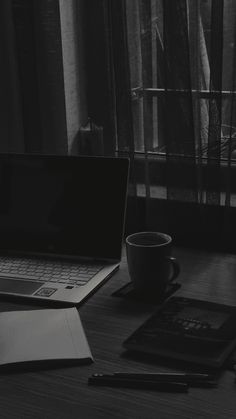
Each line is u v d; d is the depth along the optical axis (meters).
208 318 1.22
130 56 1.70
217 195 1.64
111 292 1.39
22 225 1.55
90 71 1.75
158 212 1.77
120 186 1.46
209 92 1.58
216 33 1.53
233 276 1.46
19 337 1.18
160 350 1.11
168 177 1.68
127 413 0.97
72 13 1.77
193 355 1.09
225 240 1.66
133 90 1.73
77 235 1.50
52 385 1.06
